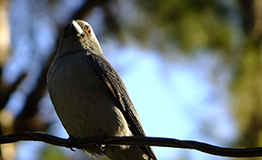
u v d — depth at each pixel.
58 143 8.99
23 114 12.85
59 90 9.27
